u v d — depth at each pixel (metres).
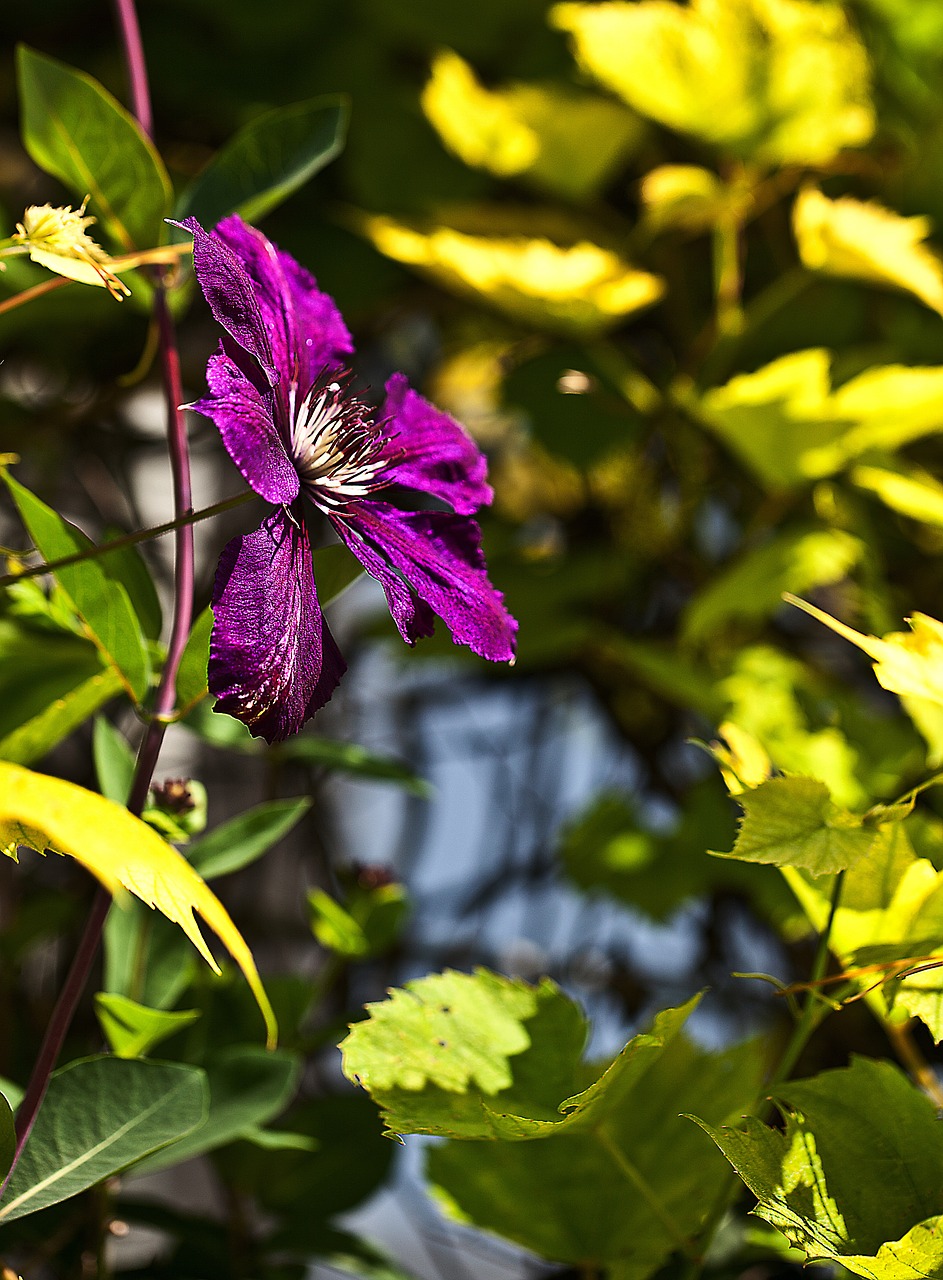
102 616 0.95
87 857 0.88
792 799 0.94
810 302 1.24
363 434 0.97
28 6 1.25
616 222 1.26
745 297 1.27
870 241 1.17
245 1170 1.11
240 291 0.94
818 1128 0.95
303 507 0.94
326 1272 1.25
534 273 1.16
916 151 1.22
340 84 1.25
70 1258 1.07
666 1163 1.01
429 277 1.21
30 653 1.06
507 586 1.24
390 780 1.08
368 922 1.10
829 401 1.15
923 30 1.22
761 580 1.17
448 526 0.98
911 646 0.95
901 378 1.13
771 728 1.16
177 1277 1.09
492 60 1.25
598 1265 1.01
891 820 0.94
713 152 1.24
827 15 1.19
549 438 1.23
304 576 0.93
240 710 0.91
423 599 0.96
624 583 1.26
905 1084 0.96
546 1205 1.01
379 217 1.23
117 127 1.00
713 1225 0.98
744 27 1.17
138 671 0.96
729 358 1.22
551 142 1.21
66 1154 0.96
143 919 1.03
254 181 1.02
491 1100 0.97
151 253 0.98
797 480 1.17
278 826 1.02
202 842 1.02
